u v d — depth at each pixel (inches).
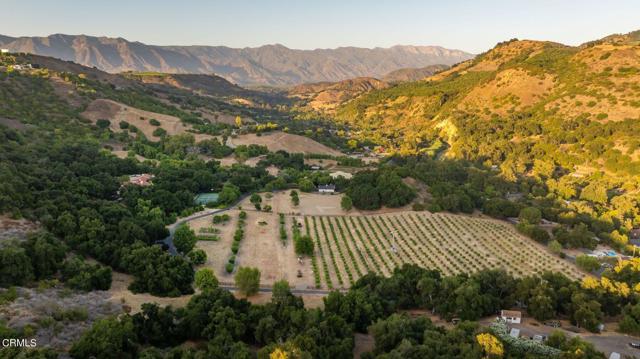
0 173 5738.2
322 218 7234.3
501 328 3484.3
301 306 3912.4
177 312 3678.6
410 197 7711.6
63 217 5172.2
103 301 3868.1
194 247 5772.6
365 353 3245.6
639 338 3818.9
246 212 7337.6
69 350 2915.8
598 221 7140.8
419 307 4357.8
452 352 3080.7
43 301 3521.2
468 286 4141.2
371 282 4643.2
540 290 4202.8
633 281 4753.9
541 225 7219.5
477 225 7062.0
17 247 4131.4
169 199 7111.2
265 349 3043.8
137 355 3132.4
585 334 3853.3
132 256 4751.5
